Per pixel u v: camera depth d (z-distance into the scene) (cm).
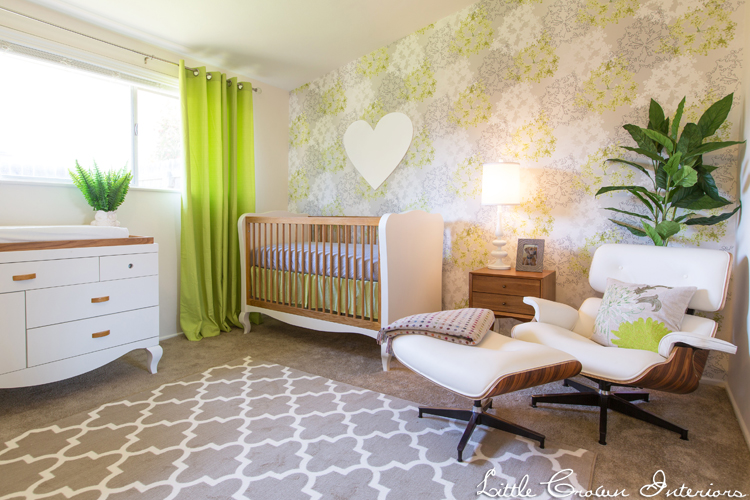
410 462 154
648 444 167
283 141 396
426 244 282
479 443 167
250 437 171
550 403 207
